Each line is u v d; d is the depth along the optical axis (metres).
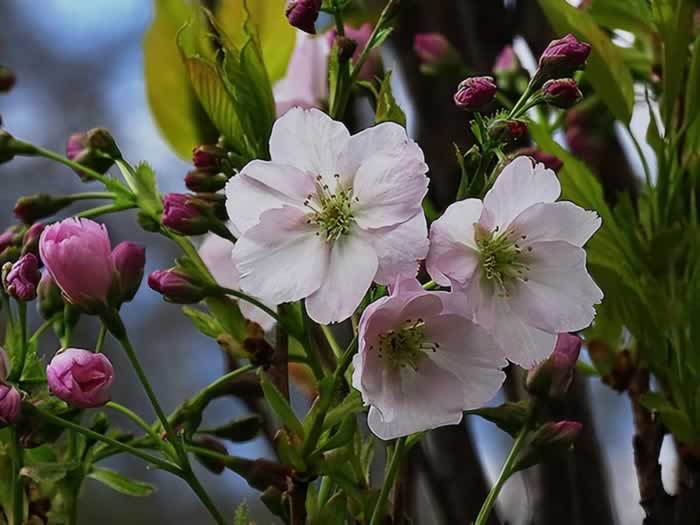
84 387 0.46
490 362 0.44
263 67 0.48
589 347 0.53
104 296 0.46
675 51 0.53
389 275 0.44
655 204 0.54
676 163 0.54
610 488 0.55
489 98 0.46
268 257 0.45
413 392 0.44
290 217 0.45
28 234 0.49
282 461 0.46
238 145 0.48
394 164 0.44
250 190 0.45
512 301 0.45
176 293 0.47
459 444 0.54
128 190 0.50
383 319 0.44
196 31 0.52
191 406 0.49
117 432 0.49
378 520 0.45
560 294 0.45
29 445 0.47
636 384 0.52
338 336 0.51
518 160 0.44
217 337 0.49
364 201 0.45
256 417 0.50
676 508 0.51
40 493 0.49
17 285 0.47
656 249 0.52
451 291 0.44
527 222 0.45
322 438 0.46
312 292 0.44
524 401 0.48
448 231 0.44
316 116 0.45
